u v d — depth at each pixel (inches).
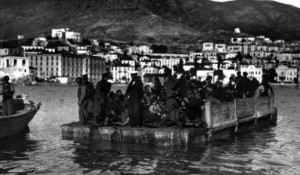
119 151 696.4
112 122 868.6
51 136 879.7
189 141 748.0
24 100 1142.3
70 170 562.3
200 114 848.9
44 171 556.1
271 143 819.4
